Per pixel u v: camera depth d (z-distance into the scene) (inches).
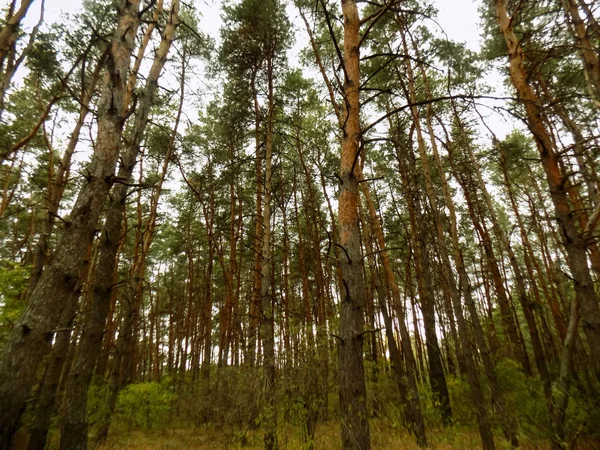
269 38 442.6
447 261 282.4
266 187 395.5
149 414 407.8
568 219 182.1
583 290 172.6
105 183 147.2
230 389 349.1
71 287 129.0
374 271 345.7
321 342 250.7
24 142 299.4
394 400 312.7
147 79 274.2
